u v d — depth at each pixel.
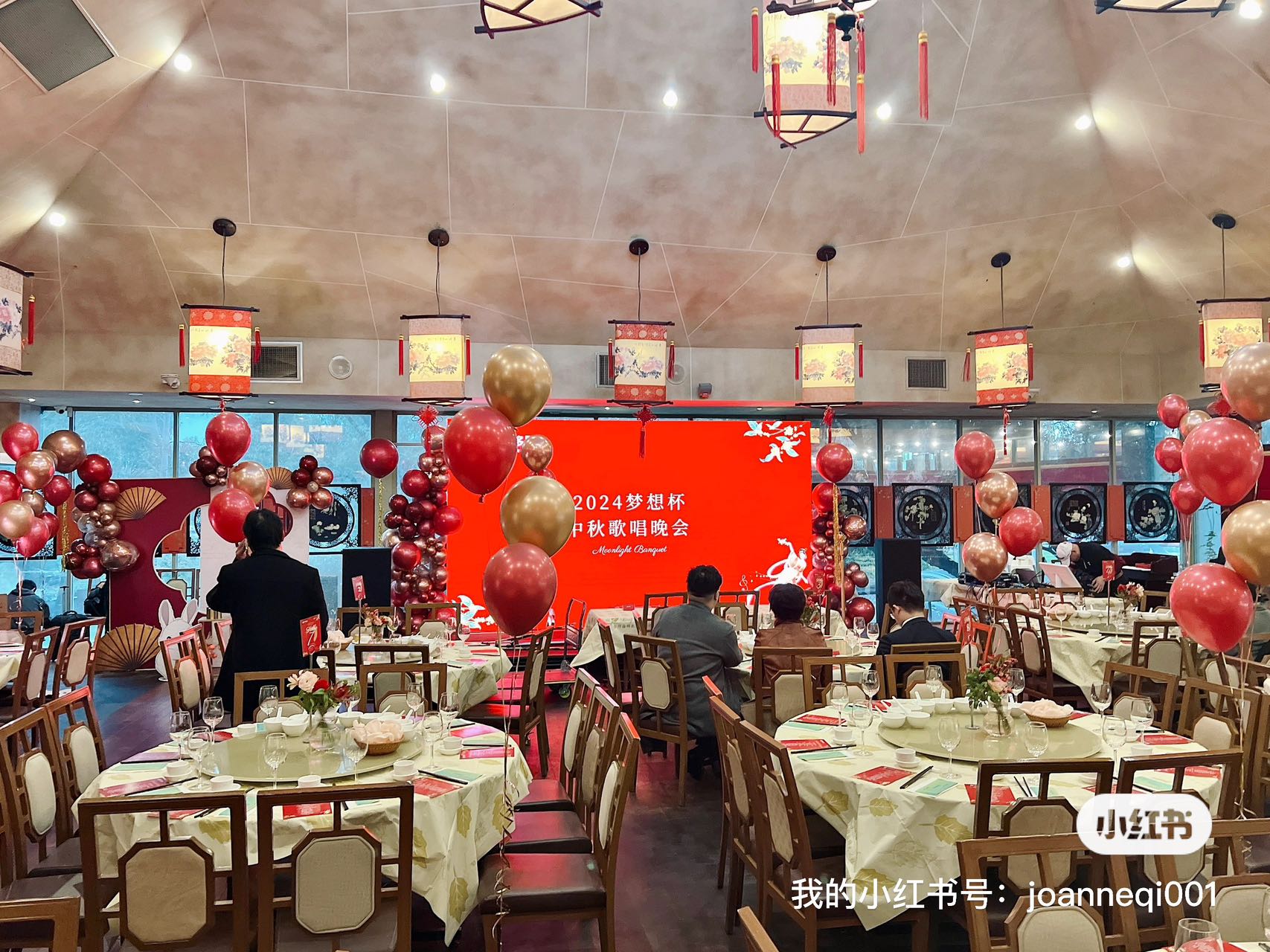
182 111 7.15
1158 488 12.27
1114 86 7.48
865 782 3.11
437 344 8.09
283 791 2.45
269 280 8.79
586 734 3.76
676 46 7.14
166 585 9.75
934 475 12.20
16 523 7.75
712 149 8.03
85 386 9.05
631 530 10.77
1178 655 6.36
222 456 7.34
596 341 10.06
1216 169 7.65
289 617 5.01
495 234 8.58
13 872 3.14
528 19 4.27
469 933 3.75
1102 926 2.17
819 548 10.51
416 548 9.74
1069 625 7.62
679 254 9.06
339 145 7.59
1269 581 3.32
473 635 9.07
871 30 7.12
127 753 6.58
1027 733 3.61
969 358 9.88
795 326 10.02
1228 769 2.93
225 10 6.52
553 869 3.25
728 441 11.03
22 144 6.56
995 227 9.14
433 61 7.02
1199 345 10.44
